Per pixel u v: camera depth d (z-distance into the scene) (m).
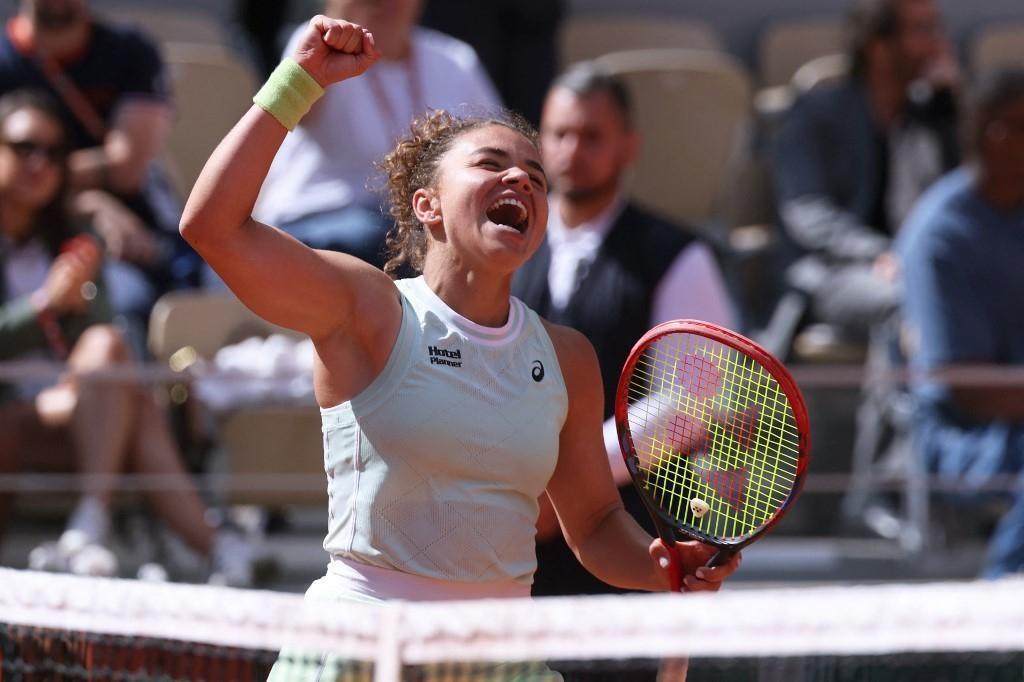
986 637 7.20
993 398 20.36
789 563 21.66
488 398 9.21
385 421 9.05
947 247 21.58
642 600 7.52
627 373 9.80
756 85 31.19
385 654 7.50
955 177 22.53
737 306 25.53
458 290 9.45
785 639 7.33
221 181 8.68
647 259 15.14
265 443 19.47
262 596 7.94
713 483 10.72
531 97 27.12
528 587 9.60
